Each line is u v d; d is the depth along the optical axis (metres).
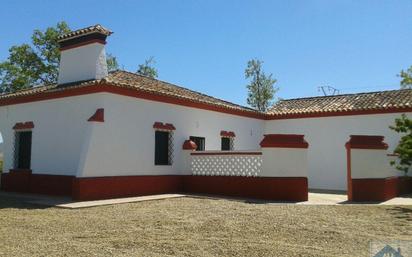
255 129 22.86
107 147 14.86
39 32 35.03
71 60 17.34
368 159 15.19
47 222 9.95
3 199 14.65
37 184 16.59
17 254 6.82
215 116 20.08
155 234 8.49
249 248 7.37
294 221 10.13
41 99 16.81
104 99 14.80
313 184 21.33
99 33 16.69
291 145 15.29
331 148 20.95
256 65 45.06
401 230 9.16
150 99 16.59
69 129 15.69
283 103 25.22
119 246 7.45
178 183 17.83
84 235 8.37
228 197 15.95
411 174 18.48
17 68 34.09
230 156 16.70
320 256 6.88
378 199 15.05
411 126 15.11
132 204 13.48
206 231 8.84
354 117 20.31
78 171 14.18
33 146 17.00
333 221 10.23
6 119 18.30
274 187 15.31
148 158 16.47
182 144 18.08
